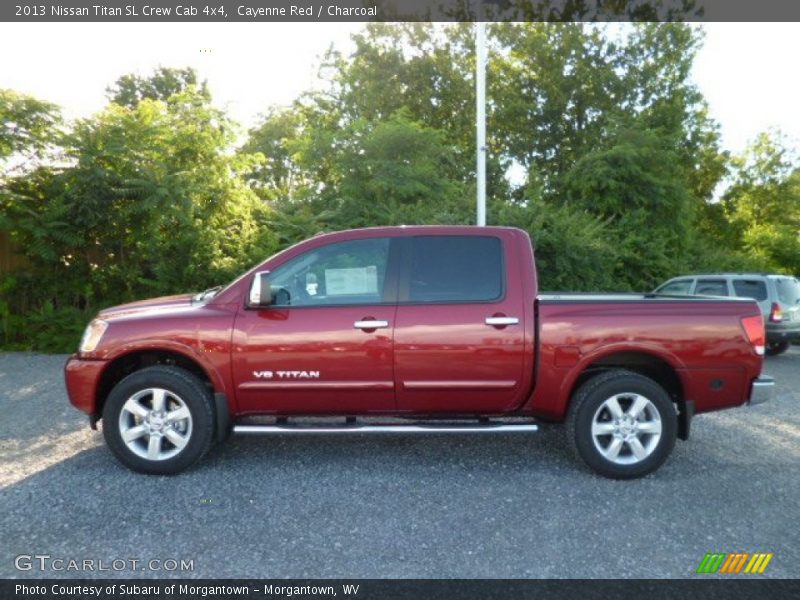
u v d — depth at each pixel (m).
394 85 23.73
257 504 4.00
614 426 4.48
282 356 4.47
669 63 24.08
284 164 27.75
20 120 10.02
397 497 4.12
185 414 4.48
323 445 5.27
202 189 10.74
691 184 27.91
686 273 16.19
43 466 4.71
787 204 29.44
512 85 24.34
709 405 4.55
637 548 3.42
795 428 5.96
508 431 4.53
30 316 10.38
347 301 4.57
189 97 11.70
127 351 4.50
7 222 9.78
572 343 4.46
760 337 4.52
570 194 17.50
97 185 10.10
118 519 3.76
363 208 12.73
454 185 14.62
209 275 10.60
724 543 3.49
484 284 4.59
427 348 4.47
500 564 3.24
